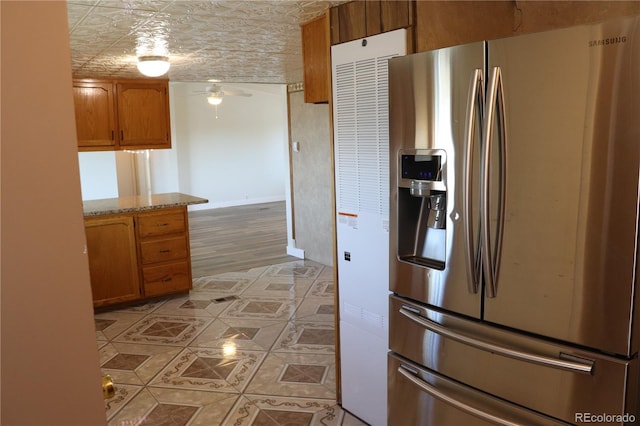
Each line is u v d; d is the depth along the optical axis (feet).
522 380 5.60
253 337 12.66
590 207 4.86
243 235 26.68
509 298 5.58
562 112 4.95
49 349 2.14
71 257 2.16
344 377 8.94
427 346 6.68
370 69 7.52
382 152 7.48
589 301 4.97
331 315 14.14
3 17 1.91
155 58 12.71
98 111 15.74
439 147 6.24
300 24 9.48
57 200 2.10
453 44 7.45
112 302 14.88
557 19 7.82
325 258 19.88
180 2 7.70
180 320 14.06
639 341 4.93
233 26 9.48
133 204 15.58
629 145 4.57
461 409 6.19
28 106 2.00
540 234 5.23
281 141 38.81
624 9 6.98
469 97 5.63
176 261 15.93
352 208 8.20
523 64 5.19
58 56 2.06
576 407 5.19
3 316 2.00
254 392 9.84
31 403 2.11
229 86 32.71
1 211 1.96
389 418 7.50
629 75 4.50
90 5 7.73
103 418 2.34
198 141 34.99
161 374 10.73
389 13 7.17
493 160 5.49
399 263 7.03
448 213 6.18
